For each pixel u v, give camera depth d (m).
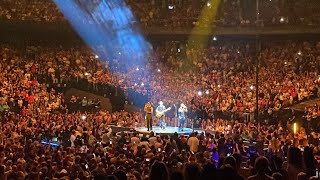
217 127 36.44
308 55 47.84
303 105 39.72
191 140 25.84
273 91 42.03
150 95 44.97
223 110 39.94
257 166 10.80
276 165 14.19
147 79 48.06
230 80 46.62
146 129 36.31
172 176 9.42
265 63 48.00
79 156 19.17
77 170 16.59
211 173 10.05
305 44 49.34
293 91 41.16
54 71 47.25
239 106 39.81
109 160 19.11
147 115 35.41
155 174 9.76
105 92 45.97
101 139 31.62
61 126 33.19
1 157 19.38
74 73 47.41
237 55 49.97
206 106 40.84
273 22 49.62
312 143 28.19
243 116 38.47
